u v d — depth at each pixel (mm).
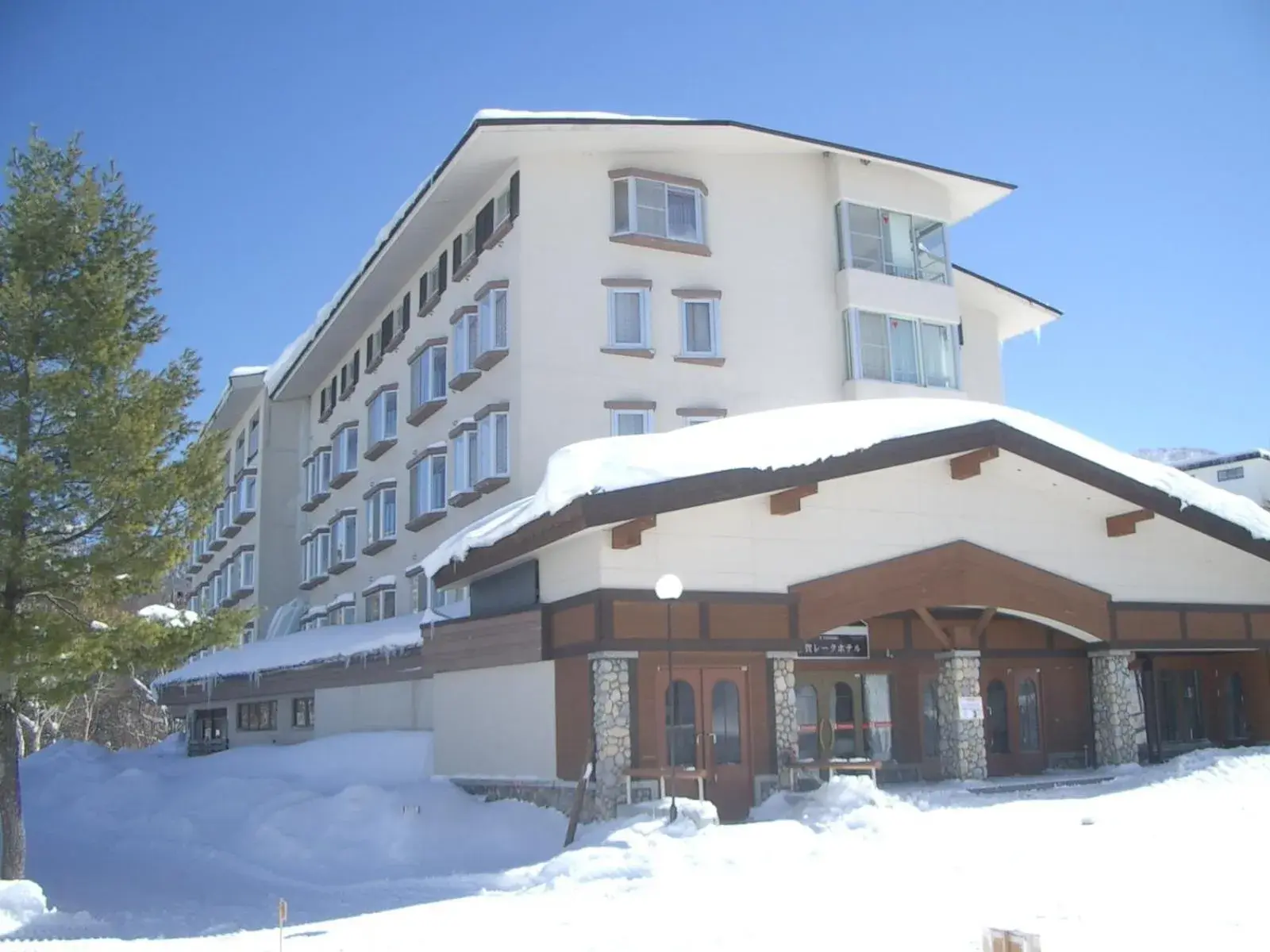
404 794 18328
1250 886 10008
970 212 34156
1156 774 18594
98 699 51469
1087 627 20469
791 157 30562
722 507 17094
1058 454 19203
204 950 9727
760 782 16734
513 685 18547
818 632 17469
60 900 13938
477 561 18703
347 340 38625
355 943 9594
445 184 28406
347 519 37344
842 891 10594
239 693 32750
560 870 12820
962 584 19016
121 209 15609
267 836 17797
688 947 8719
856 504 18297
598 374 26844
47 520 14445
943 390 30938
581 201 27484
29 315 14242
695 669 16609
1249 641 22297
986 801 16969
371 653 26406
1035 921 9000
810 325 29766
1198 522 20891
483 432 27250
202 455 15055
